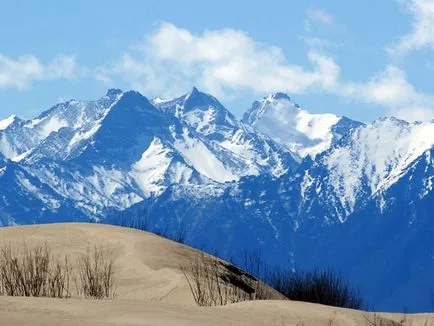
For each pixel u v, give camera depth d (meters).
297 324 22.20
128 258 33.06
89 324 18.34
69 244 35.03
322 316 23.41
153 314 20.25
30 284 27.97
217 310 21.81
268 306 23.66
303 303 24.25
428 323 28.80
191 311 21.23
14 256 33.19
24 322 18.05
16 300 20.98
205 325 19.75
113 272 31.80
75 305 20.72
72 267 32.16
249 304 23.81
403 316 30.22
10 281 27.61
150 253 33.81
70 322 18.36
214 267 34.31
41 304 20.59
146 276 31.41
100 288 29.14
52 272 31.20
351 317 23.81
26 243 35.03
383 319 24.81
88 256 33.41
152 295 29.67
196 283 30.48
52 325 18.02
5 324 17.78
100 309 20.34
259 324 21.17
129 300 21.66
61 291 28.84
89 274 31.14
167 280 30.88
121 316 19.94
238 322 20.86
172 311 20.86
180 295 29.47
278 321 22.33
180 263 33.56
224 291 30.66
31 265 28.39
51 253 33.72
